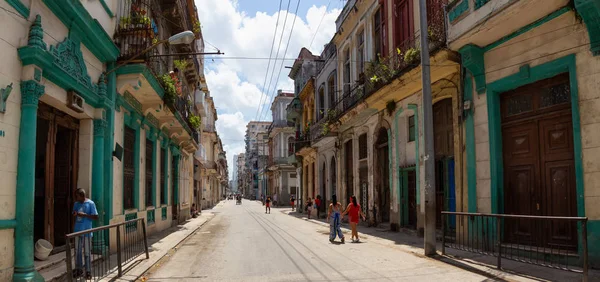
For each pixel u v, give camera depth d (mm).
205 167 41812
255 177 88500
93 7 9289
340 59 22297
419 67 11938
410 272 7539
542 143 8648
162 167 18516
